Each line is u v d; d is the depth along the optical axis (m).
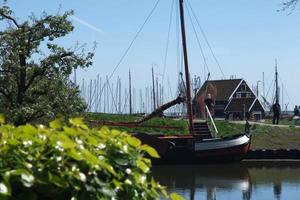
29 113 21.86
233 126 50.97
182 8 41.91
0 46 23.22
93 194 3.49
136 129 44.50
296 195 23.89
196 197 23.45
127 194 3.75
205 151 39.00
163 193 4.07
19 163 3.27
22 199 3.24
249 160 41.34
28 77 23.94
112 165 3.76
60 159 3.44
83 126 4.02
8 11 23.05
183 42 41.78
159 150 38.09
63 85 24.28
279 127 49.03
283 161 40.81
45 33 23.41
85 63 24.38
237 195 24.03
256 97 98.62
